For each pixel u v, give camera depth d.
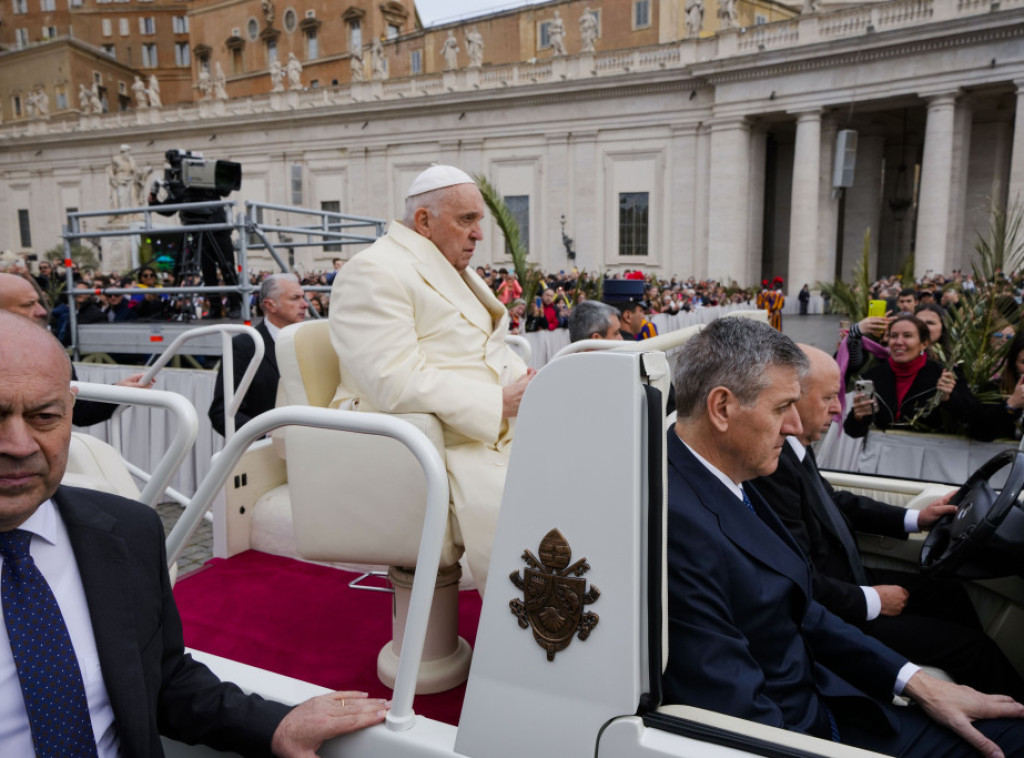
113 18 65.75
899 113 31.28
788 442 2.38
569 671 1.26
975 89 25.55
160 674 1.36
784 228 35.31
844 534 2.44
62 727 1.15
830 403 2.31
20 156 46.62
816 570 2.34
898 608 2.35
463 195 2.35
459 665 2.12
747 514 1.71
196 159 7.32
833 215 29.45
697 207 30.89
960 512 2.28
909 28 25.11
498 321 2.58
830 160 28.94
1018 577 2.25
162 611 1.42
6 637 1.15
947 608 2.52
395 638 2.17
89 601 1.24
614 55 32.06
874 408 4.51
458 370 2.34
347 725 1.40
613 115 31.86
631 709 1.21
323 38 53.50
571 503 1.25
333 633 2.52
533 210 33.94
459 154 34.91
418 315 2.29
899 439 4.49
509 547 1.31
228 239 7.42
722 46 29.27
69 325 7.45
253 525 3.32
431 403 2.06
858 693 1.75
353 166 37.06
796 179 28.56
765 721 1.44
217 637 2.50
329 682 2.20
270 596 2.83
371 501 2.05
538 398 1.28
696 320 20.11
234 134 39.75
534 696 1.29
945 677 2.19
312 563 3.17
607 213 32.72
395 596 2.15
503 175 34.34
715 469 1.73
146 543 1.36
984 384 4.34
